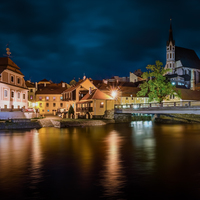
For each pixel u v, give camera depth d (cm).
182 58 19450
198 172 1853
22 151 2805
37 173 1848
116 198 1361
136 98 11525
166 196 1384
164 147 3062
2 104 6600
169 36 19800
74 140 3762
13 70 7356
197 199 1344
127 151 2770
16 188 1518
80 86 9306
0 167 2036
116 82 13788
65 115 8531
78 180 1664
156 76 7150
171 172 1852
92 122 7094
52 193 1434
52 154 2616
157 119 8556
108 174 1802
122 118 8406
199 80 19750
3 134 4597
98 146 3158
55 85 13100
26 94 8081
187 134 4616
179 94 7438
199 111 5084
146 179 1677
